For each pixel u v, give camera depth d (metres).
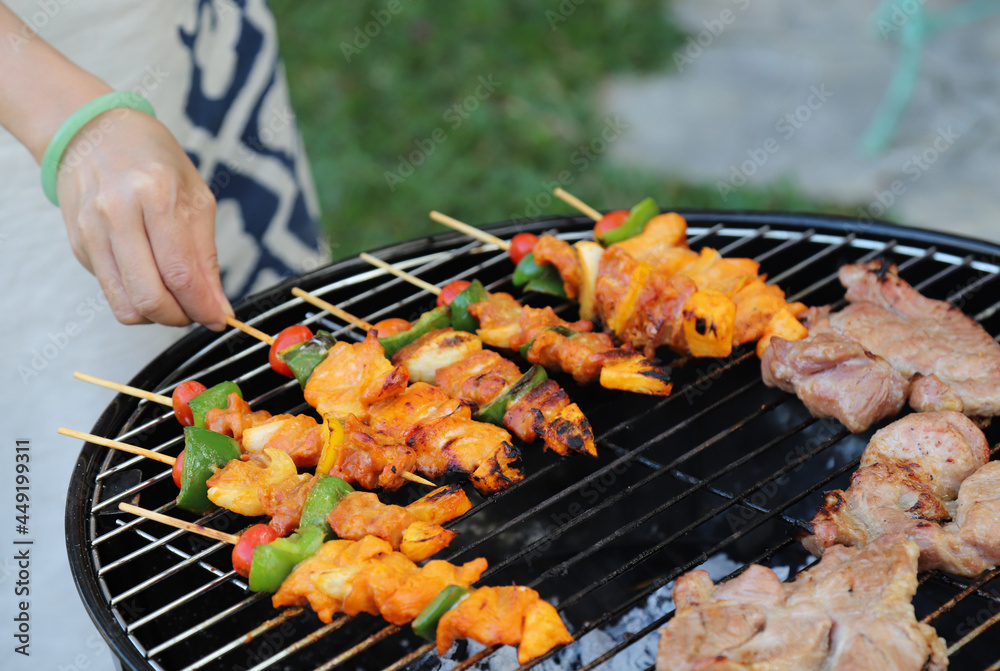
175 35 1.03
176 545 0.89
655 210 1.02
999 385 0.91
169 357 0.95
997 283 0.99
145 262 0.91
